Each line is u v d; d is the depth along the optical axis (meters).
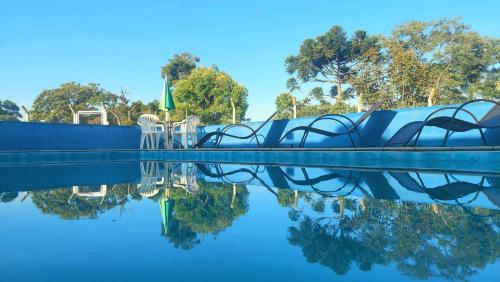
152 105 28.30
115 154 11.73
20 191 3.90
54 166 8.15
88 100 33.06
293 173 5.77
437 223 2.07
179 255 1.55
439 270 1.29
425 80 15.98
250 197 3.29
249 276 1.28
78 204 2.98
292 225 2.10
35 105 35.47
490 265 1.33
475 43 24.38
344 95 30.89
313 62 32.44
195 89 23.69
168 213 2.54
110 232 1.98
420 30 24.64
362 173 5.42
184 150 10.76
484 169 5.52
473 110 7.59
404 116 8.62
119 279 1.26
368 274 1.26
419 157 6.35
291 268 1.36
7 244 1.74
